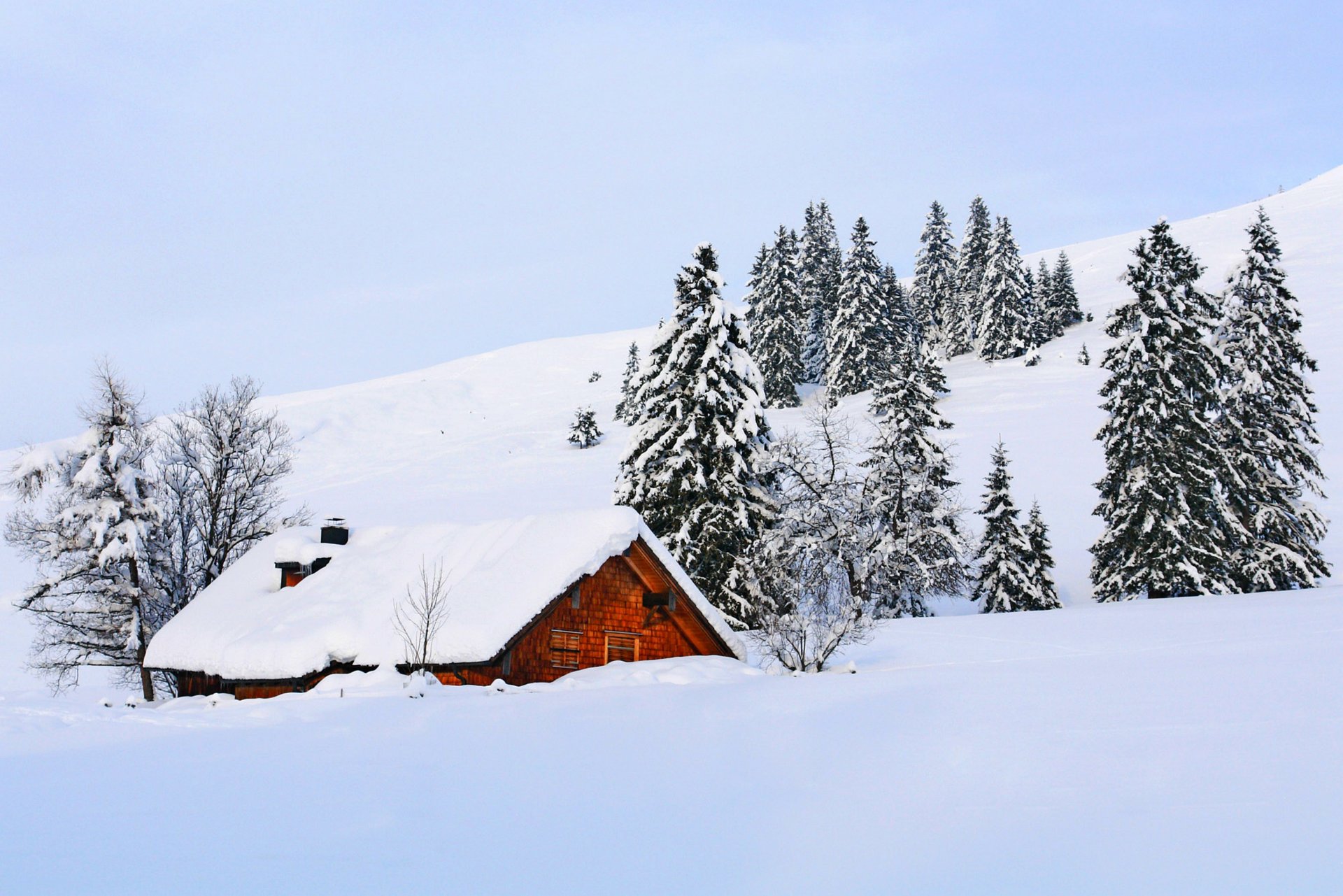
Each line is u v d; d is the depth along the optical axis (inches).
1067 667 680.4
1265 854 291.9
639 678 825.5
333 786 432.1
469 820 372.8
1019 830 330.0
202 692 1131.3
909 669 783.1
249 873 312.7
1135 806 345.1
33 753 568.4
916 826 343.6
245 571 1213.7
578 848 336.2
